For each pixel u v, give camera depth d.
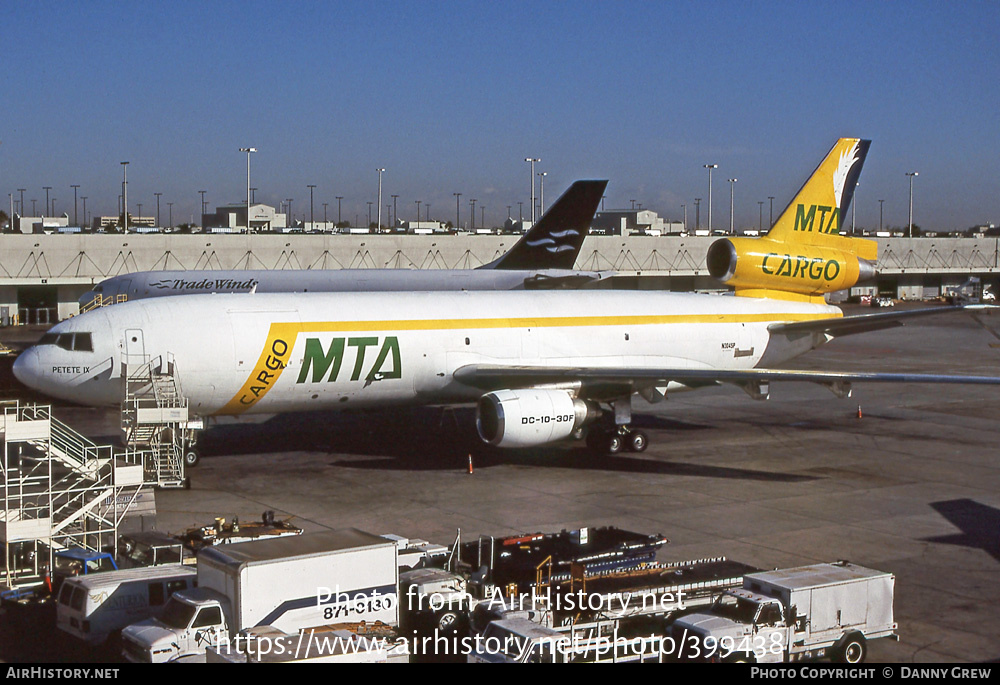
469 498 34.31
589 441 42.59
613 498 34.50
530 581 22.62
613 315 45.75
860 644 20.77
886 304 130.12
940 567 26.91
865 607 20.97
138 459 35.78
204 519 31.28
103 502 28.86
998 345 90.19
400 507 32.97
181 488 35.56
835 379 37.38
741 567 23.84
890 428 48.91
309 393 39.09
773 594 20.59
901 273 132.50
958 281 146.25
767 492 35.56
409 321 40.84
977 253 137.75
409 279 59.78
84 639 20.61
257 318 38.16
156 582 21.38
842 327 47.16
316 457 41.22
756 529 30.58
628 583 22.44
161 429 35.81
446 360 41.31
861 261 52.78
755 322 49.28
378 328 39.97
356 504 33.31
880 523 31.39
